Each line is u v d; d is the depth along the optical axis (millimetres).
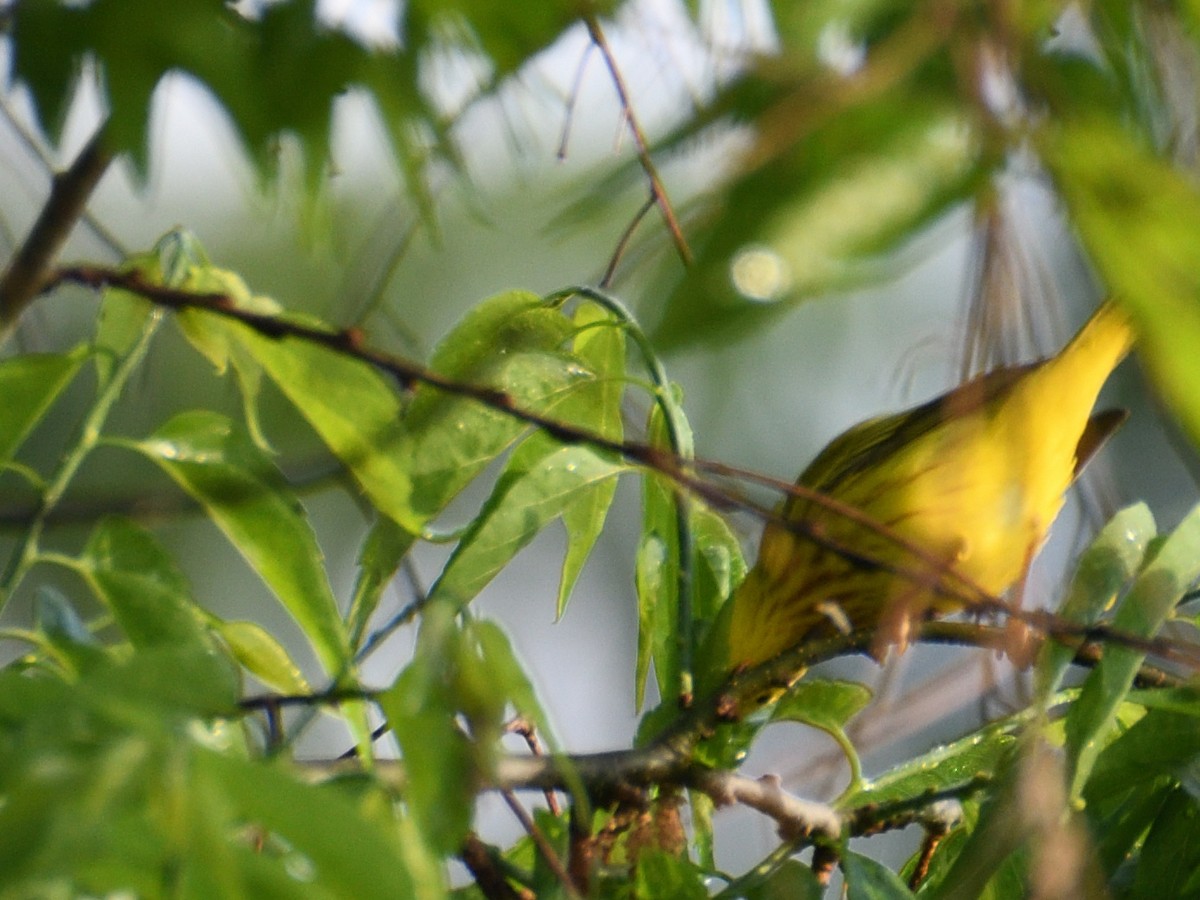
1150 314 3223
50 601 5504
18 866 3139
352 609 6375
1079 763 5703
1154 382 3379
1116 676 5754
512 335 6922
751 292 3168
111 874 3330
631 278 3389
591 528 7219
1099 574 6094
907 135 3238
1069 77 3986
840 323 5047
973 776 6984
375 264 6258
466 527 6555
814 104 3197
